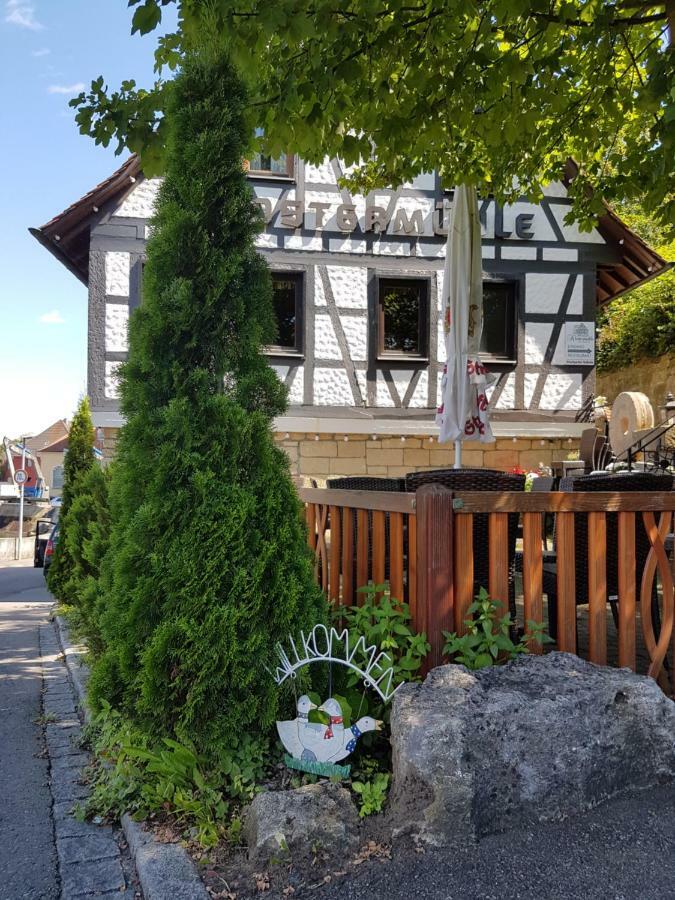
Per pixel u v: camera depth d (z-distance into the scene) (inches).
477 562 142.9
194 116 129.1
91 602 185.2
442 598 120.6
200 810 105.7
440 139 208.1
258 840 96.5
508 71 177.9
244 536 118.5
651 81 168.1
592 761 105.1
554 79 195.5
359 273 530.6
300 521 127.6
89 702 125.9
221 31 132.8
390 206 533.3
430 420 533.0
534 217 547.8
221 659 114.9
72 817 117.5
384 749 120.9
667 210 232.2
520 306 545.3
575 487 151.5
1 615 360.5
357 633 130.4
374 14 147.5
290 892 90.2
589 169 259.9
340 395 526.6
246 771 113.4
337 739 113.0
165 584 116.9
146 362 123.6
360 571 154.2
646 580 131.3
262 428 124.2
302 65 168.7
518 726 102.3
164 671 115.2
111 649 126.5
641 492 129.7
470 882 90.3
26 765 142.8
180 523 118.2
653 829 99.5
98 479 262.8
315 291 525.7
